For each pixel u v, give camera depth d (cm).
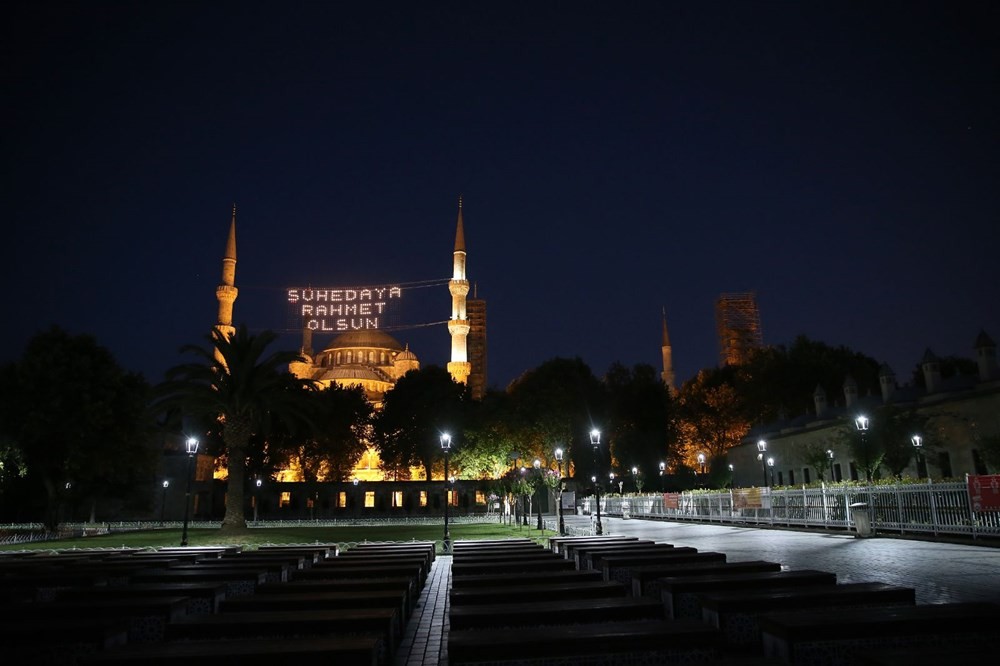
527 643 573
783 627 595
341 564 1466
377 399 11050
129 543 3834
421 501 8406
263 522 6788
